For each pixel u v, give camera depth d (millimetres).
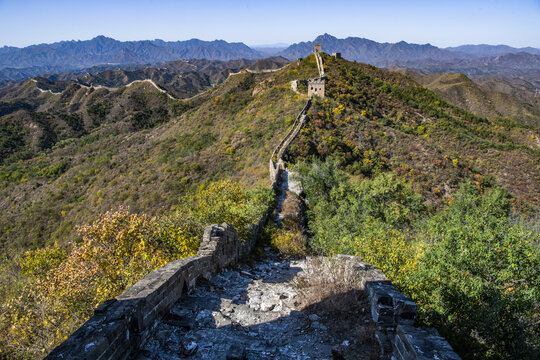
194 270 6777
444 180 34375
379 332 4824
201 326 5242
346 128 42000
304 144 34219
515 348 5242
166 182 42469
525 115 145500
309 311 5926
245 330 5320
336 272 7023
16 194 59844
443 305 5750
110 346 3766
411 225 18125
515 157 44969
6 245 45062
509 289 5969
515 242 6281
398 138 42125
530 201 35781
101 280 8234
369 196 18406
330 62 71250
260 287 7469
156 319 4996
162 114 114438
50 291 8922
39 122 114938
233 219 11461
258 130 45031
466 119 69938
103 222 9125
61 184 55312
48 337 8250
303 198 22094
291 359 4520
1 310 9711
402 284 6570
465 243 6586
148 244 8727
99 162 60156
